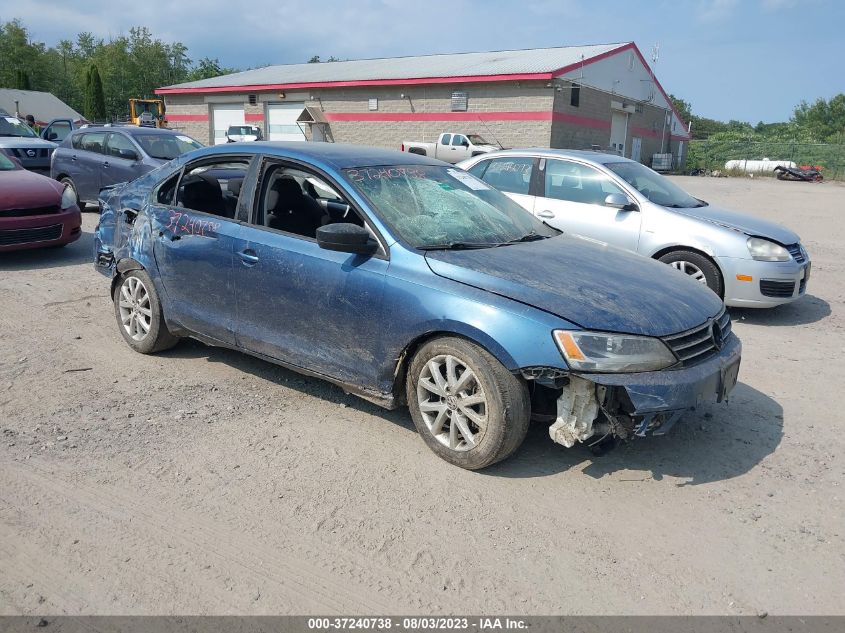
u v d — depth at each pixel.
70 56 93.31
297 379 4.99
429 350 3.72
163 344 5.29
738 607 2.74
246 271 4.44
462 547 3.08
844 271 9.78
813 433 4.33
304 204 4.82
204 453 3.87
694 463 3.89
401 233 3.96
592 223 7.45
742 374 5.43
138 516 3.26
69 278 7.90
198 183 5.08
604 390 3.39
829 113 78.75
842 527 3.30
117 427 4.16
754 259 6.75
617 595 2.79
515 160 8.14
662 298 3.73
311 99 35.38
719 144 44.53
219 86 38.09
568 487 3.60
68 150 13.02
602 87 32.66
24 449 3.86
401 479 3.64
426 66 35.06
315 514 3.31
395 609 2.69
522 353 3.38
